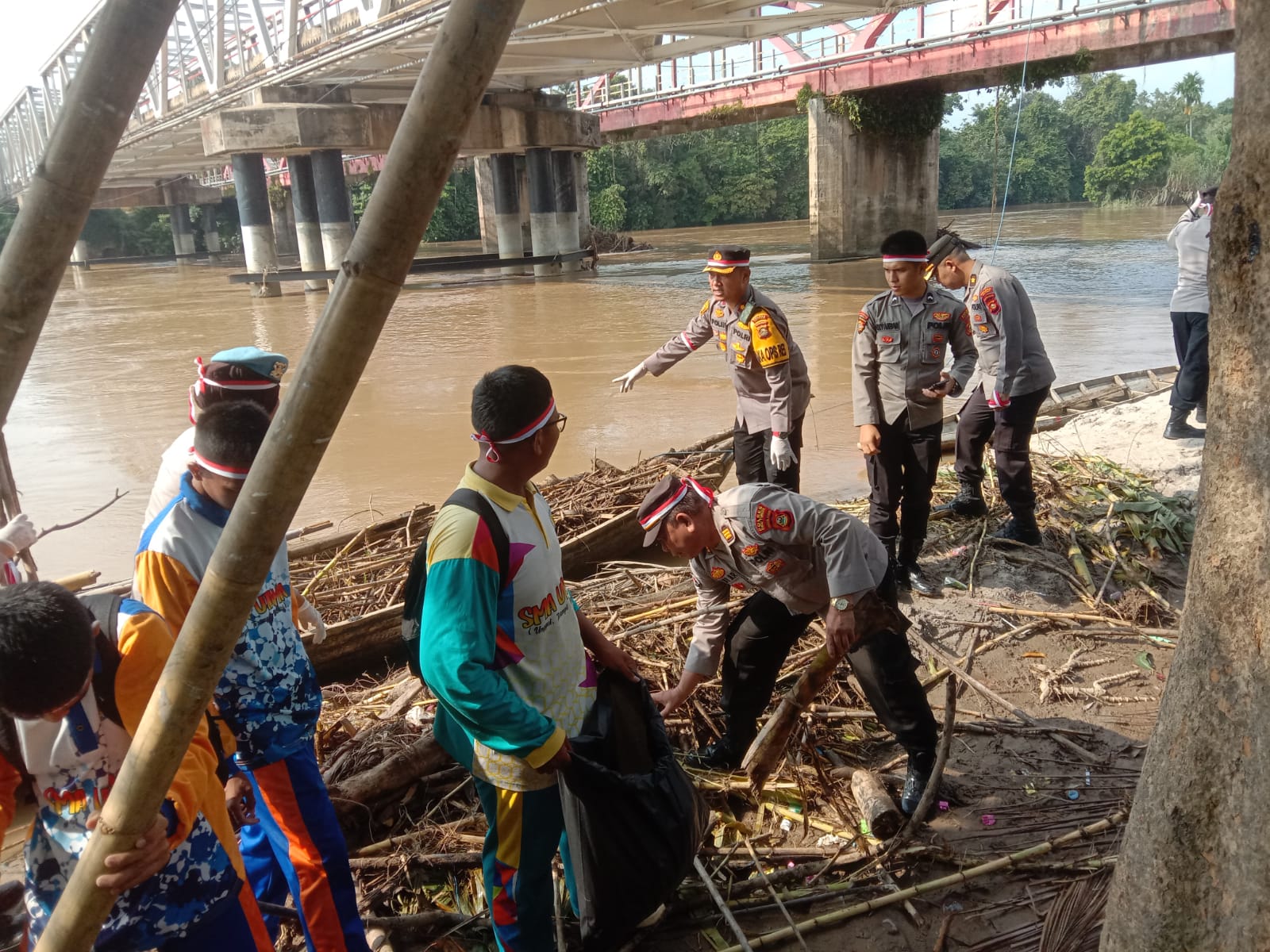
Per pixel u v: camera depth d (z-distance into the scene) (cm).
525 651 249
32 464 934
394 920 300
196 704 150
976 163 6259
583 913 265
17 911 283
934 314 509
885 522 539
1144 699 425
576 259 2981
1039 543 581
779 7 2591
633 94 3462
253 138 2498
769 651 352
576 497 679
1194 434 746
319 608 522
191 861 215
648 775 262
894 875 322
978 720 410
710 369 1263
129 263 5381
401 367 1355
